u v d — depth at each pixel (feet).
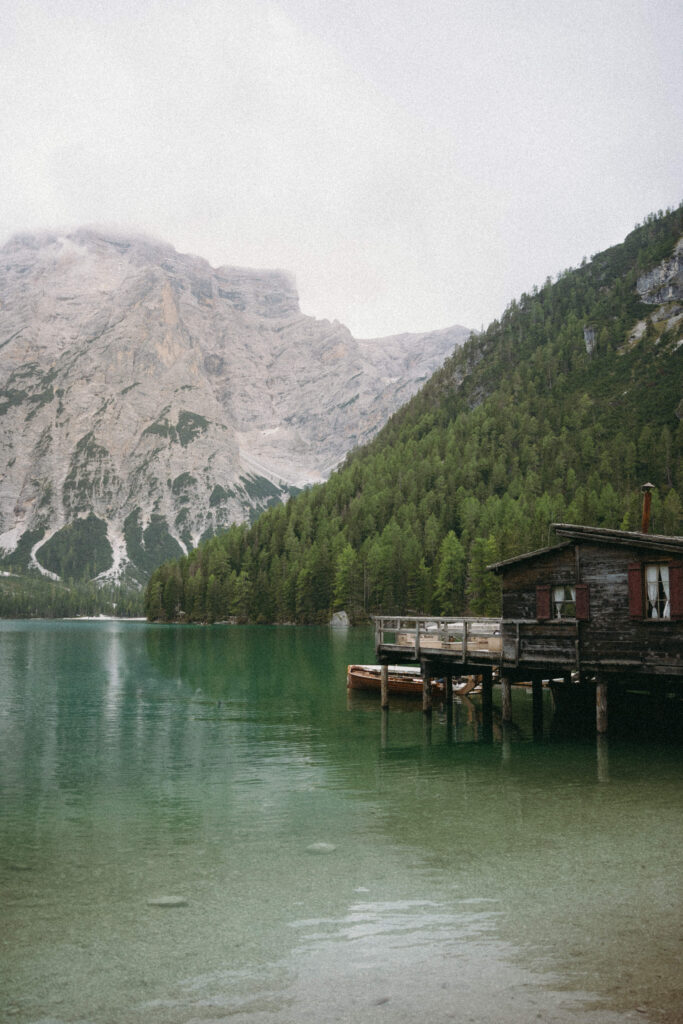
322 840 51.62
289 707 129.39
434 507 625.82
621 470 649.20
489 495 637.71
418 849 49.19
